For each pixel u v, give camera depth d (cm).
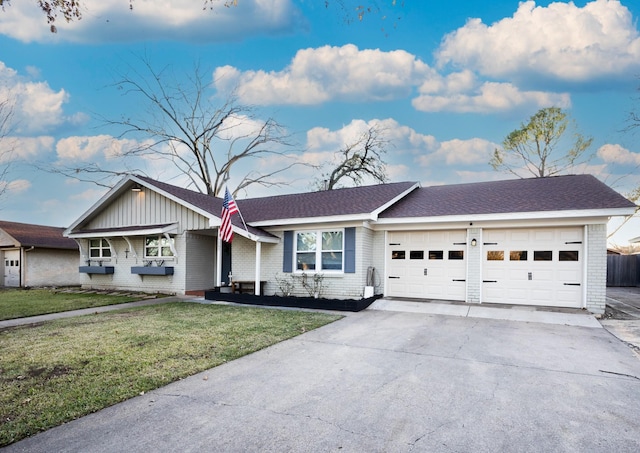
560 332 741
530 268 1015
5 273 2041
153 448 303
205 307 1065
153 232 1348
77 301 1217
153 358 548
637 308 1088
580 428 342
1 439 314
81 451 298
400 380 468
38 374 477
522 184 1299
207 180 2908
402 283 1167
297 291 1226
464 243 1094
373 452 298
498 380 468
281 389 435
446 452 299
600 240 932
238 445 308
